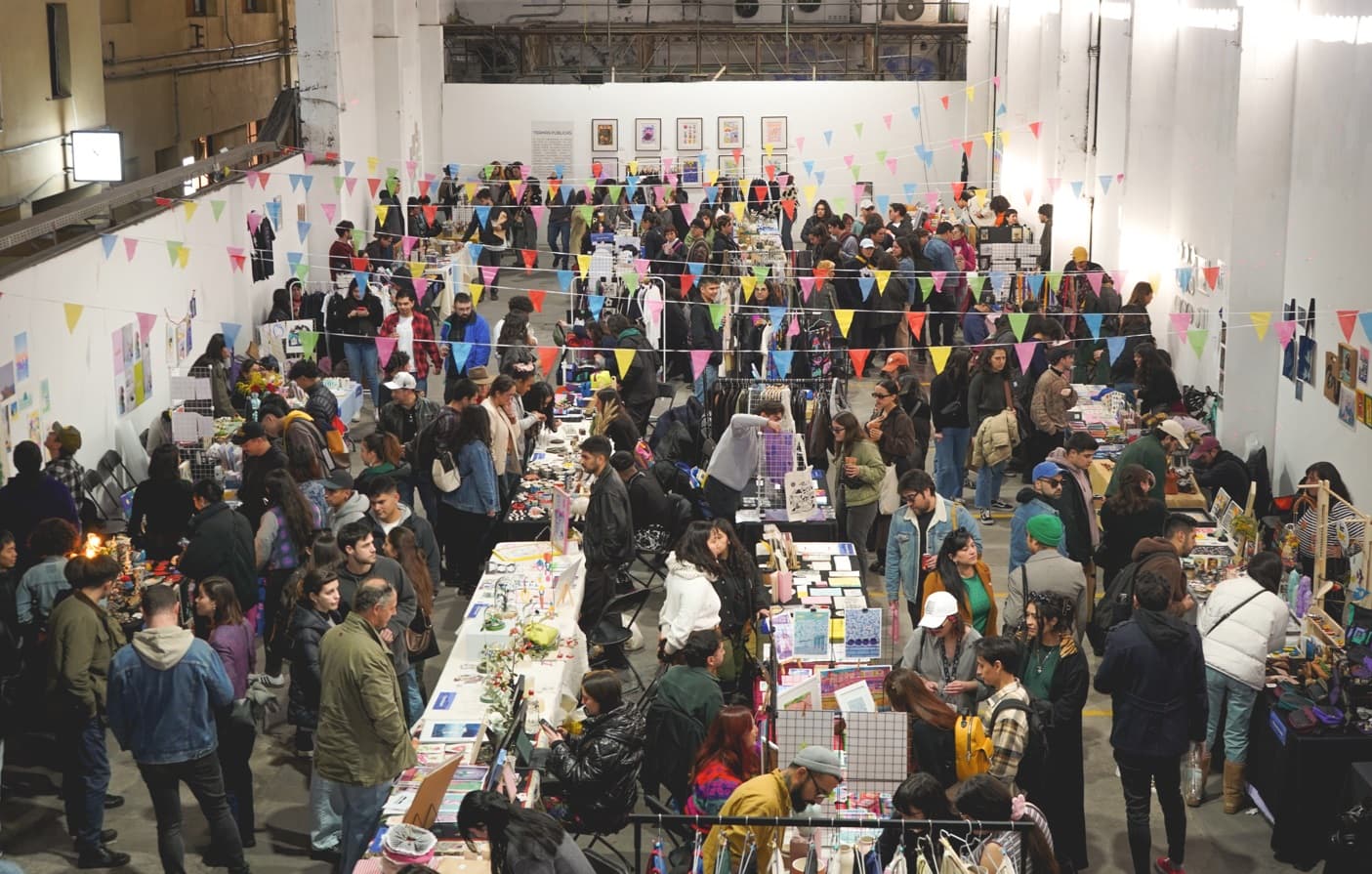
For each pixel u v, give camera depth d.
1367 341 10.58
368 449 10.59
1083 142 20.75
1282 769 7.68
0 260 14.37
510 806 5.44
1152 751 7.20
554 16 30.48
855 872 6.18
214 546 8.96
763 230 22.88
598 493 9.70
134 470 12.80
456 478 10.96
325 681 6.96
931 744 6.66
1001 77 26.20
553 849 5.36
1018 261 20.30
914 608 9.20
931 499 9.08
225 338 13.91
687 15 30.59
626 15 30.55
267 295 18.34
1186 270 15.05
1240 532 9.96
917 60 30.62
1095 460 12.36
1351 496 10.89
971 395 12.84
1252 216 12.74
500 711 7.36
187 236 15.04
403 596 8.27
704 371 14.01
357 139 22.97
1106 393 14.09
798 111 28.81
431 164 29.08
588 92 28.78
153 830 8.12
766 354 14.34
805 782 6.12
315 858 7.76
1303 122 12.24
